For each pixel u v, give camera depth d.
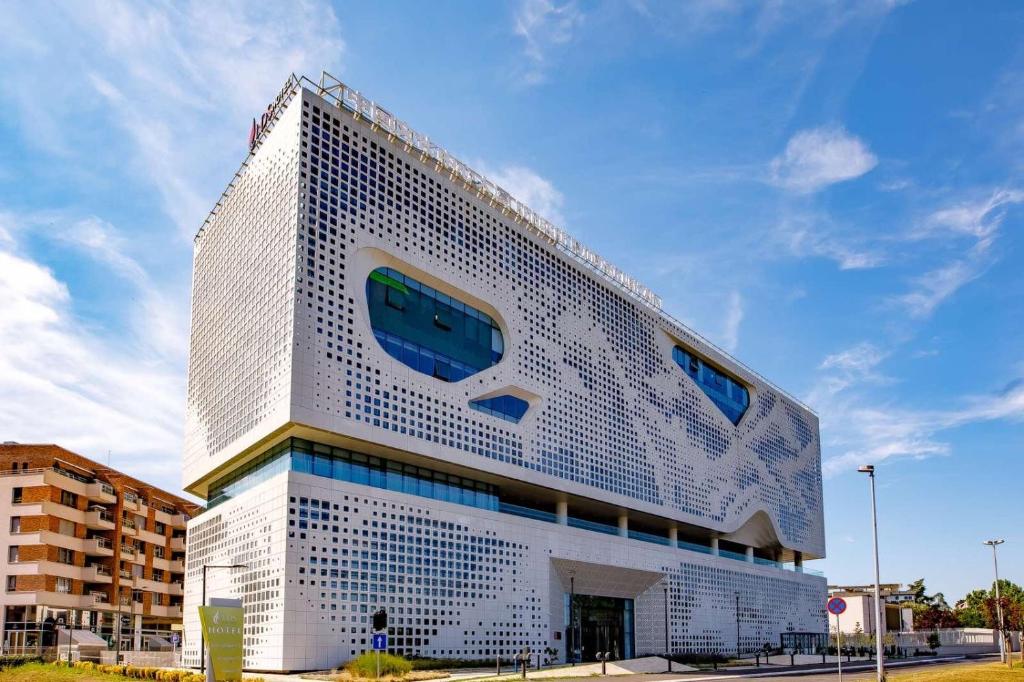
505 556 69.75
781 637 112.06
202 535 69.12
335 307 60.00
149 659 73.69
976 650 127.50
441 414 66.38
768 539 121.38
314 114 61.75
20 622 77.50
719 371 115.38
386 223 65.12
